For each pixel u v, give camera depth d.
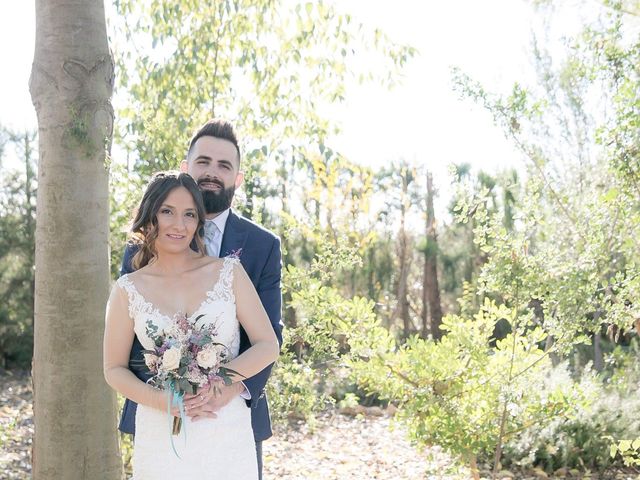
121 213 5.20
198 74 5.48
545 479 6.13
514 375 4.38
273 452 7.10
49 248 3.89
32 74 3.95
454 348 4.39
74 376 3.89
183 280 2.84
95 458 3.95
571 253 4.98
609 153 4.50
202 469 2.78
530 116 4.73
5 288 11.99
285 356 5.21
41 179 3.92
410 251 11.50
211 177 3.25
